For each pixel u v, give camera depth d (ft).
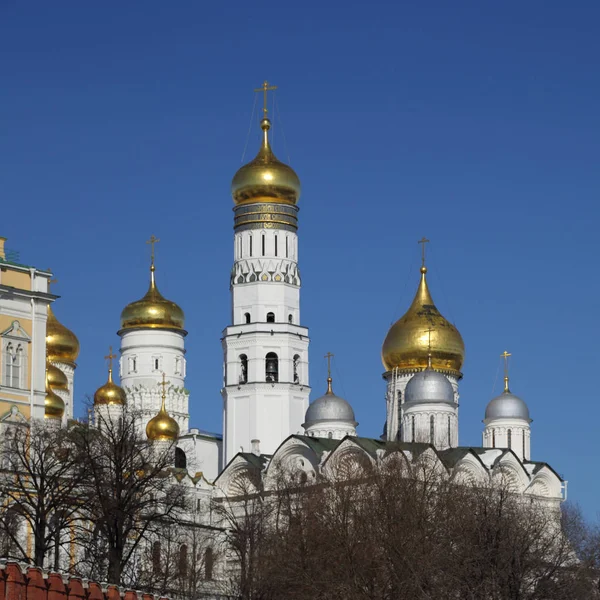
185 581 617.62
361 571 515.91
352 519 574.56
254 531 638.94
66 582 372.38
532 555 568.82
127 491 517.55
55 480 510.58
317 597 512.22
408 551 515.50
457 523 544.21
